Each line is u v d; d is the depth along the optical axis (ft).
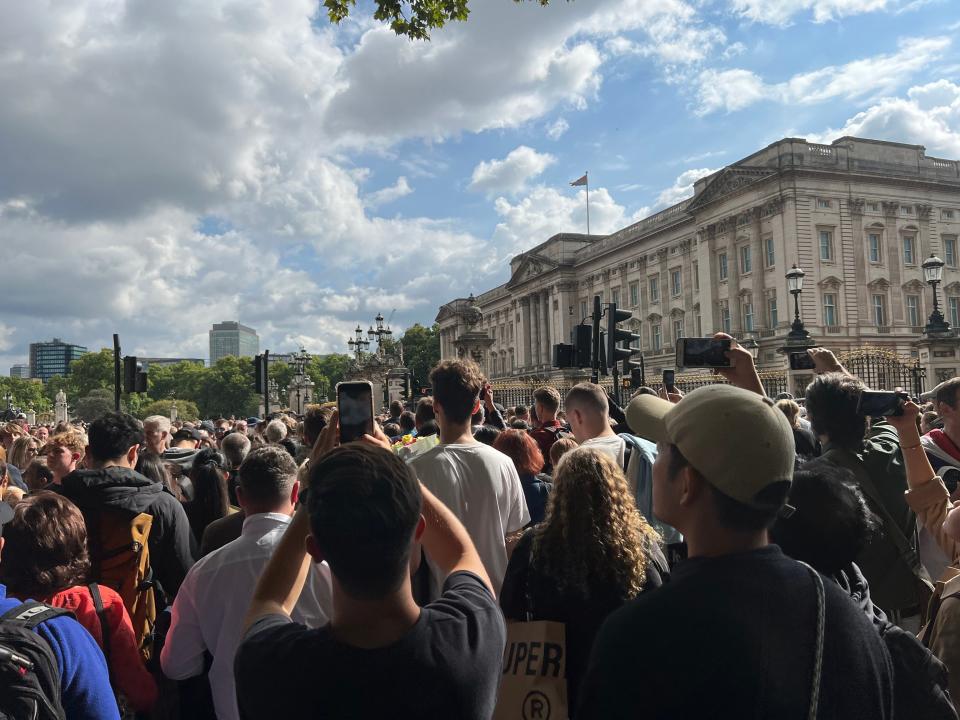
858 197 190.19
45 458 26.55
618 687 6.60
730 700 6.32
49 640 9.96
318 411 26.84
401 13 39.32
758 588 6.85
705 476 7.32
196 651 13.48
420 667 6.91
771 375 90.79
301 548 8.48
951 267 200.34
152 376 620.49
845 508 9.93
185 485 28.17
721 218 210.18
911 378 83.82
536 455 20.63
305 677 6.86
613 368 47.03
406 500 7.20
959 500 15.16
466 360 16.42
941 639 10.16
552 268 306.14
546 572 11.36
